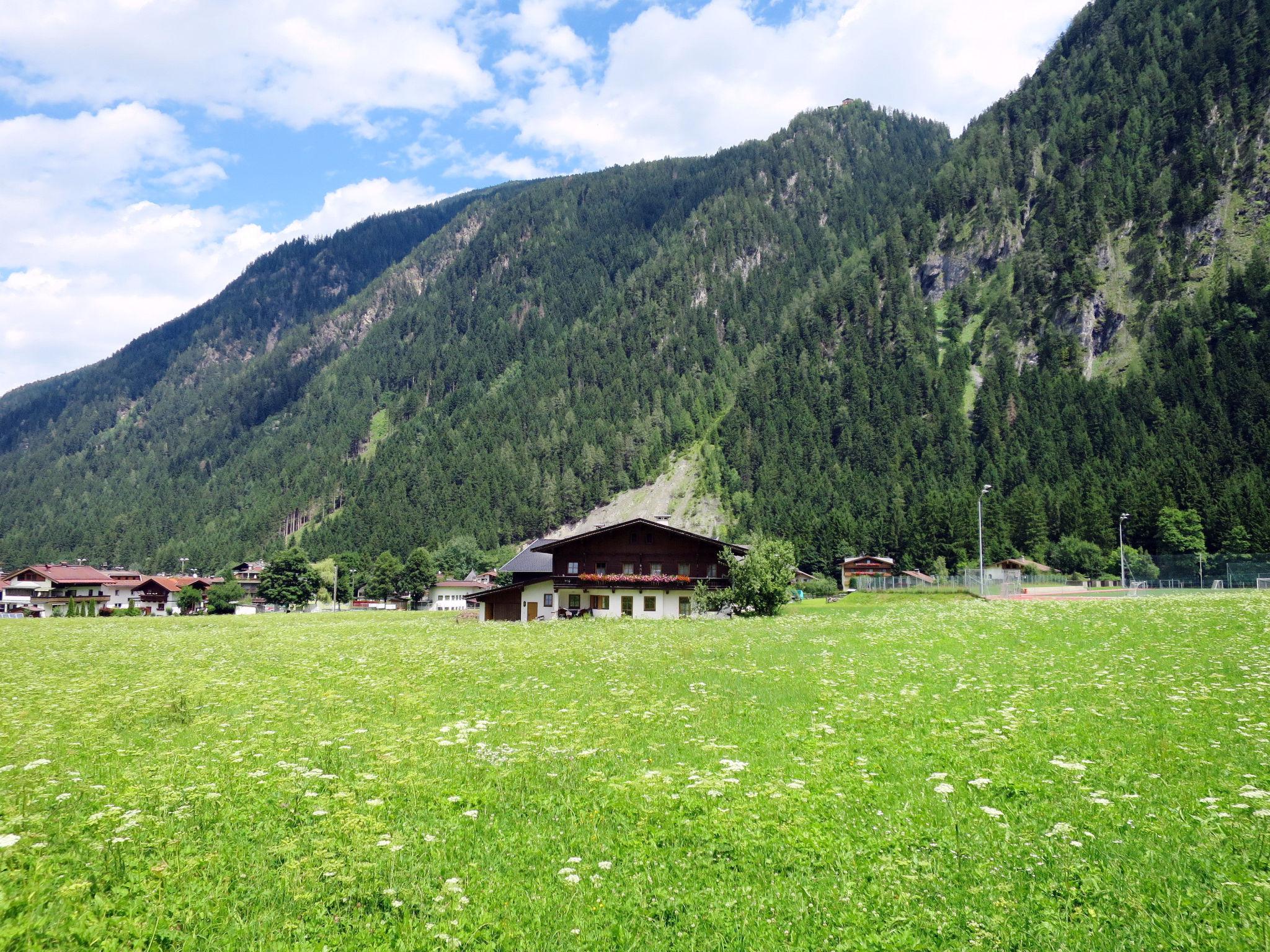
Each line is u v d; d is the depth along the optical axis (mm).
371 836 9836
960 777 12195
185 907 7992
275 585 146125
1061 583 111562
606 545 66750
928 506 156125
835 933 7641
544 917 7910
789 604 68312
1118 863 8883
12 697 21203
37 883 8164
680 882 8750
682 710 17656
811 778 12312
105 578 158875
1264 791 10656
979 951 7273
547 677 23203
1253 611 36031
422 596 169625
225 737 15555
